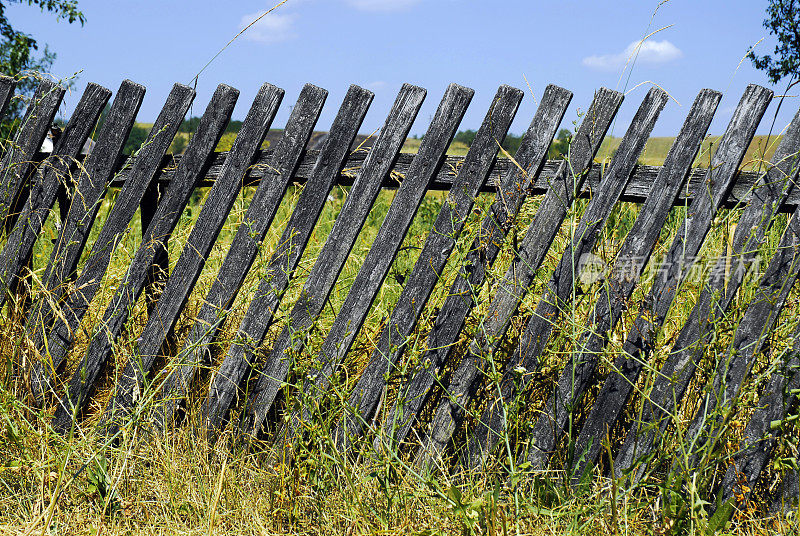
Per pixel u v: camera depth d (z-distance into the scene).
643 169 2.07
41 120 2.63
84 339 2.82
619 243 2.17
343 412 2.20
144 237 2.52
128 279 2.53
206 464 2.18
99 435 2.39
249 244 2.41
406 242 3.73
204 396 2.47
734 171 1.98
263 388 2.39
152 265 2.52
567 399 2.16
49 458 2.09
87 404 2.55
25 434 2.24
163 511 2.00
